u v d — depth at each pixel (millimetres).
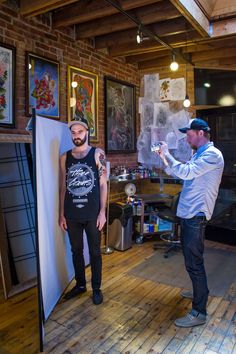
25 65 3148
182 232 2471
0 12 2895
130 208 4246
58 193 2844
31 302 2809
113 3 2805
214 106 4668
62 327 2400
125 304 2746
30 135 3180
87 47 4016
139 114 5211
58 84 3553
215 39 3654
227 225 4570
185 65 4797
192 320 2410
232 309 2662
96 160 2762
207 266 3643
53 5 2898
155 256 3971
